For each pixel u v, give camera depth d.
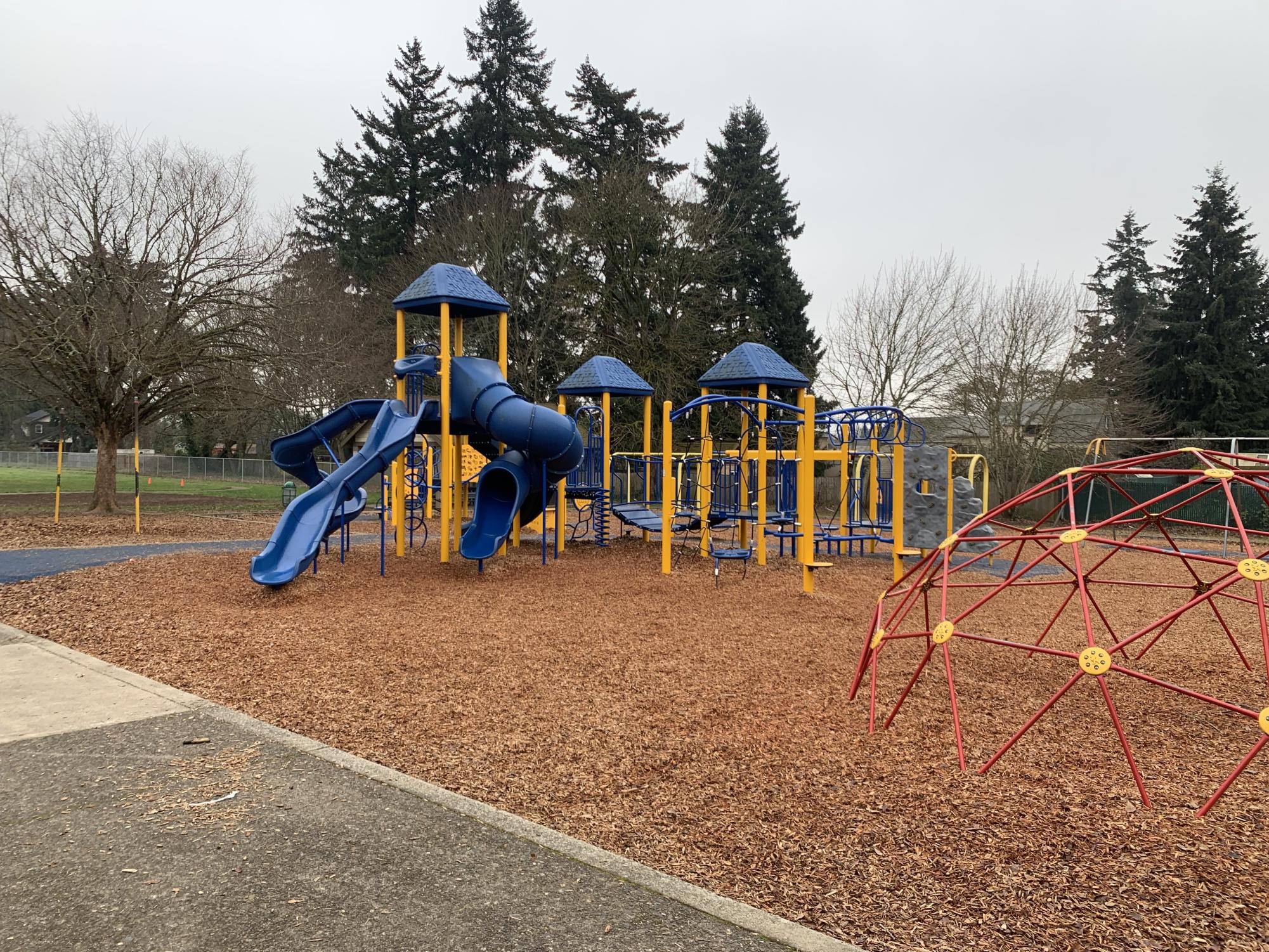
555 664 6.40
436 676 6.00
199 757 4.18
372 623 7.82
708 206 32.62
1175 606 10.02
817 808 3.74
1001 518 27.17
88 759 4.14
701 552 13.84
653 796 3.88
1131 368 29.91
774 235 36.91
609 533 18.81
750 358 13.62
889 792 3.94
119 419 20.73
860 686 5.86
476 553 11.03
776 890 3.00
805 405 10.23
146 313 19.56
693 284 30.84
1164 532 5.78
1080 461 26.69
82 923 2.63
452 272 12.47
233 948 2.51
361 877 2.97
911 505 15.48
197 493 33.75
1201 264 33.38
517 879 2.98
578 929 2.65
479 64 38.00
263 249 21.27
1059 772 4.23
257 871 3.00
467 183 37.50
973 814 3.67
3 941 2.51
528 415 11.83
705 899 2.88
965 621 8.67
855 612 8.97
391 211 38.06
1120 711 5.38
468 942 2.57
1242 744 4.75
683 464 15.05
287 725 4.86
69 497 27.86
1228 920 2.79
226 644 6.86
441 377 11.95
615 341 30.69
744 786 4.00
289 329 22.59
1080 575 4.14
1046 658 6.96
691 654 6.81
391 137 38.56
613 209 29.58
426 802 3.66
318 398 28.67
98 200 18.88
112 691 5.41
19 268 17.86
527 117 37.81
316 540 9.91
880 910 2.86
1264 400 31.88
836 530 15.58
